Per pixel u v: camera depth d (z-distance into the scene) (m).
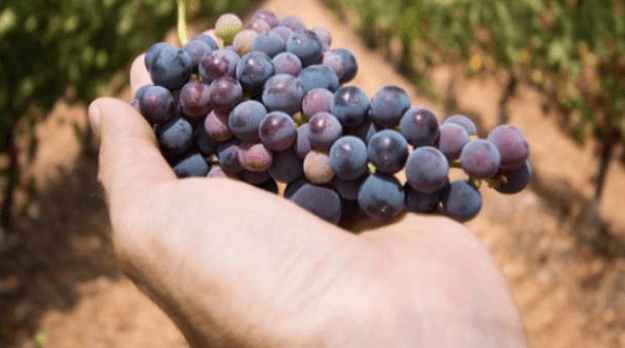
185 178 0.41
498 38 1.75
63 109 1.77
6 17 1.09
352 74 0.44
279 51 0.43
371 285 0.37
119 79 1.44
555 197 1.81
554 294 1.46
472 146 0.39
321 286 0.37
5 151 1.27
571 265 1.55
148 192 0.41
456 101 2.14
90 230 1.42
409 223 0.40
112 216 0.41
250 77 0.41
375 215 0.39
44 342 1.13
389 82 2.09
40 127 1.71
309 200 0.40
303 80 0.41
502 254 1.55
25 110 1.24
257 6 2.29
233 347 0.38
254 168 0.41
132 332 1.18
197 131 0.43
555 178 1.91
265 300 0.37
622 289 1.50
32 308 1.21
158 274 0.39
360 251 0.38
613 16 1.67
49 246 1.37
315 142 0.39
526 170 0.40
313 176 0.39
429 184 0.38
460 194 0.39
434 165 0.38
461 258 0.38
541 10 1.68
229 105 0.41
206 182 0.40
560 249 1.61
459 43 1.82
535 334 1.34
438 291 0.37
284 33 0.44
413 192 0.40
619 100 1.66
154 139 0.44
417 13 1.83
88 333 1.17
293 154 0.41
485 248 0.39
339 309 0.36
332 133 0.39
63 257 1.34
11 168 1.32
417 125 0.39
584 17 1.68
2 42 1.14
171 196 0.40
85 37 1.23
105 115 0.44
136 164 0.42
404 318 0.36
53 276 1.29
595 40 1.68
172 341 1.17
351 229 0.42
